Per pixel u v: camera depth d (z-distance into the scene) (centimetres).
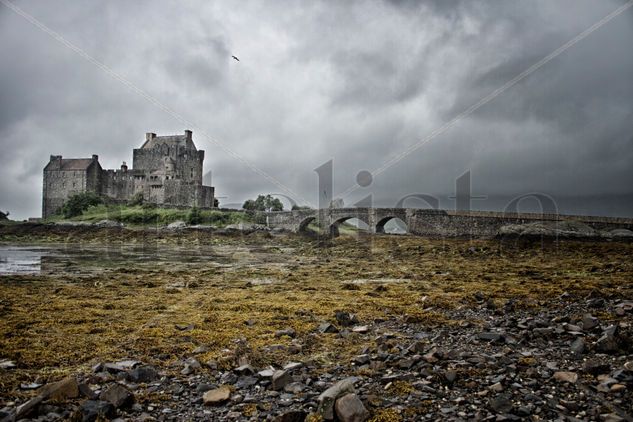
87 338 855
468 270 2330
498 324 948
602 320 950
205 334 892
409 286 1650
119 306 1233
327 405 484
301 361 700
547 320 988
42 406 492
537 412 492
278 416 470
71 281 1873
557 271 2159
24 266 2667
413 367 646
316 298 1372
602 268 2252
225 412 510
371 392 557
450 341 812
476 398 536
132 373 617
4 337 855
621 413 484
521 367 636
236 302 1298
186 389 584
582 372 617
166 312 1144
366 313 1112
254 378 611
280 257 3572
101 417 479
